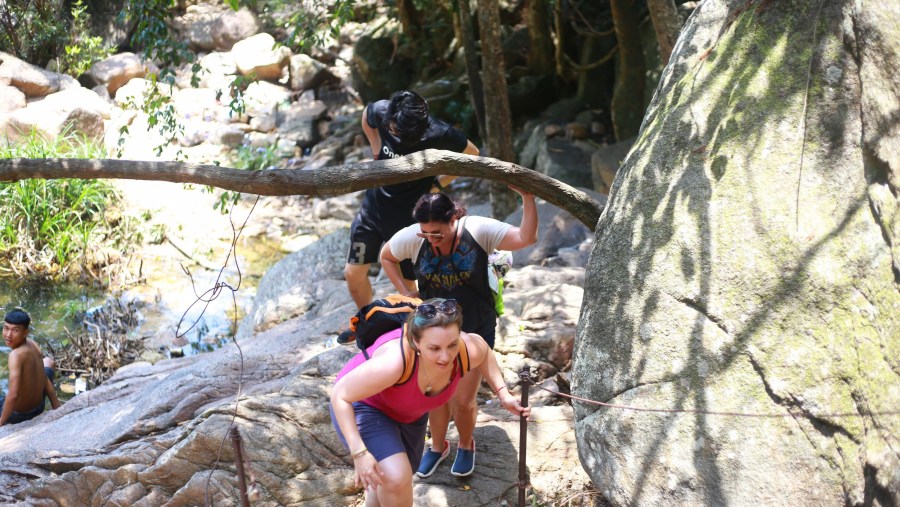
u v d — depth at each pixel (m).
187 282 10.44
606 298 3.85
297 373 5.12
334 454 4.51
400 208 5.27
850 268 3.42
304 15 8.34
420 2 12.36
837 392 3.29
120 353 8.70
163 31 6.41
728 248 3.59
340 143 13.67
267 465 4.39
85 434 5.49
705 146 3.83
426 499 4.23
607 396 3.70
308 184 4.22
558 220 8.06
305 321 7.26
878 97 3.55
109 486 4.78
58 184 11.27
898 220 3.48
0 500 5.04
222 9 17.30
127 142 13.46
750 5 4.02
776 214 3.56
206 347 8.93
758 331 3.43
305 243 11.52
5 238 10.85
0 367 8.58
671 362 3.54
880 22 3.61
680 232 3.72
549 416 4.82
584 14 13.05
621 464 3.57
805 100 3.67
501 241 4.03
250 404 4.60
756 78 3.83
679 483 3.39
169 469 4.55
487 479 4.37
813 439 3.26
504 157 9.01
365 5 14.82
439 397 3.46
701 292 3.57
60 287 10.26
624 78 11.26
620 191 4.08
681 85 4.11
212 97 14.86
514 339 5.51
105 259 10.80
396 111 4.94
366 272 5.60
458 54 13.65
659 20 6.36
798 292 3.42
